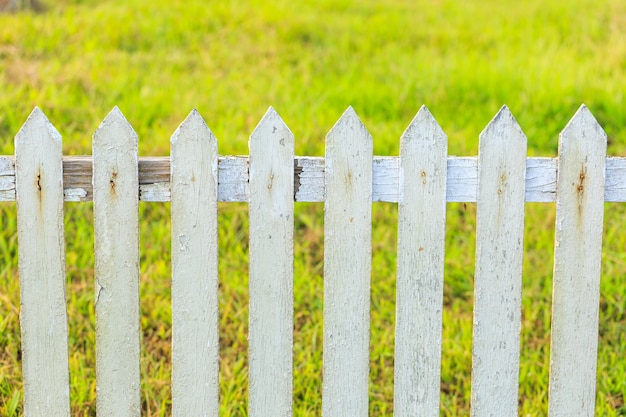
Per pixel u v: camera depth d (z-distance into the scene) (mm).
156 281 4137
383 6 9320
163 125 5543
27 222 2359
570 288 2490
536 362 3688
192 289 2398
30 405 2443
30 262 2377
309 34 7852
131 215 2369
